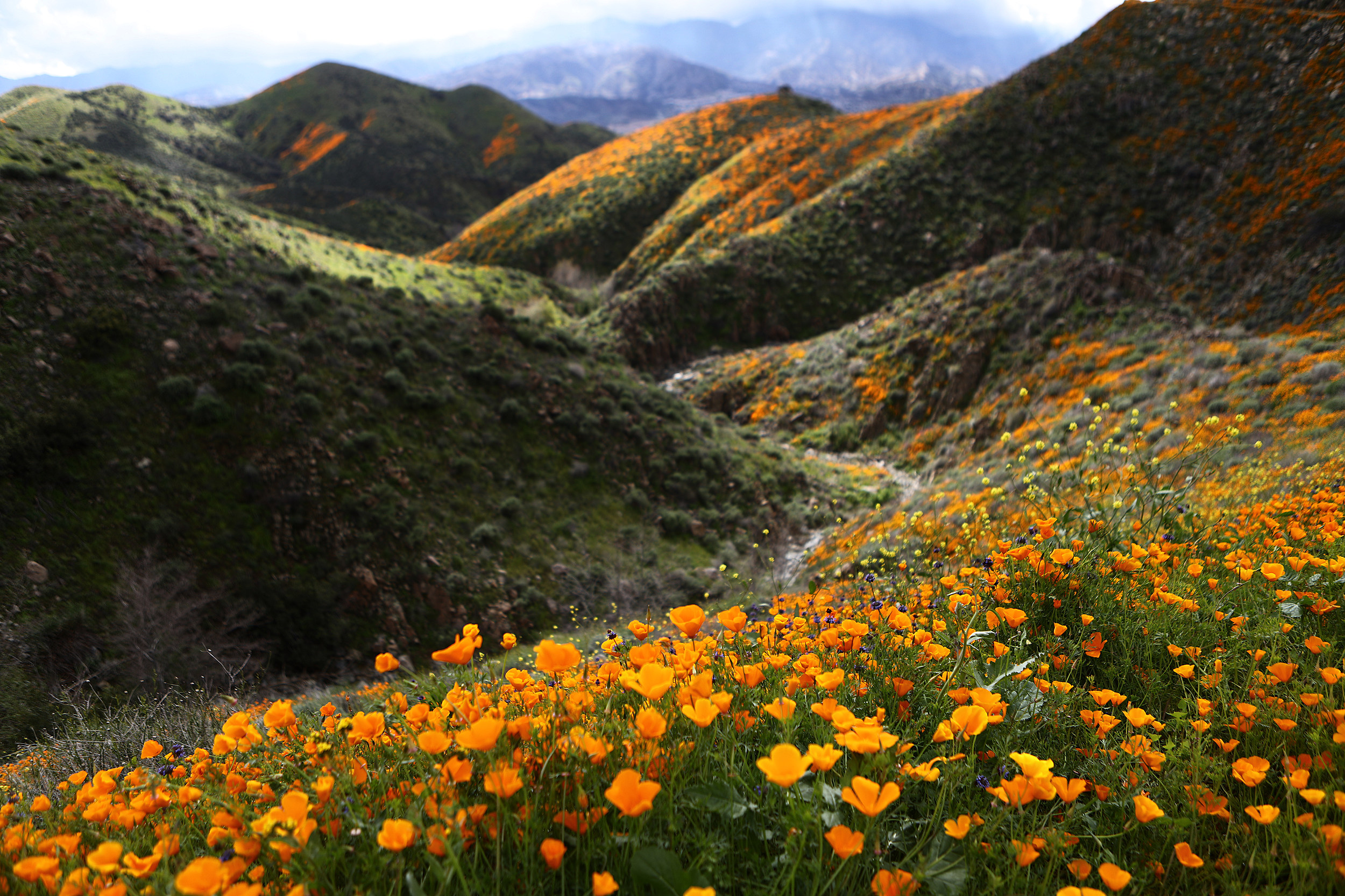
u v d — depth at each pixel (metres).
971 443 32.94
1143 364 27.89
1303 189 42.44
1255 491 6.04
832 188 71.19
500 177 178.88
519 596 20.47
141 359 21.08
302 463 20.86
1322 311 33.75
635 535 25.05
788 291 62.88
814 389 45.16
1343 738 1.36
